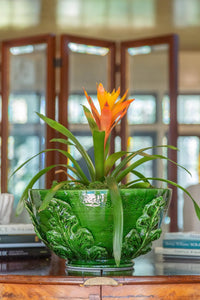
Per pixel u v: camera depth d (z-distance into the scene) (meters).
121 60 4.43
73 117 4.60
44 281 0.84
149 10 5.78
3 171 4.77
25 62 4.52
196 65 7.31
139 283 0.83
